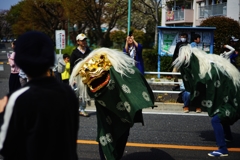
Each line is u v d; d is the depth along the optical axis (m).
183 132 5.88
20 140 1.85
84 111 6.99
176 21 32.38
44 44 1.92
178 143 5.26
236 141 5.42
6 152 1.83
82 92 3.97
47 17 32.78
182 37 8.80
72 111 2.00
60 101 1.92
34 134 1.81
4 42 79.62
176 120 6.75
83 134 5.63
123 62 3.84
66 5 25.52
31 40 1.89
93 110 7.61
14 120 1.80
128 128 3.86
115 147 3.90
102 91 3.73
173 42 12.15
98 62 3.77
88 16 26.16
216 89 4.44
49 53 1.92
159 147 5.04
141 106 3.57
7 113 1.80
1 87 11.36
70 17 26.14
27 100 1.82
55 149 1.88
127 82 3.72
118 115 3.70
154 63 14.09
